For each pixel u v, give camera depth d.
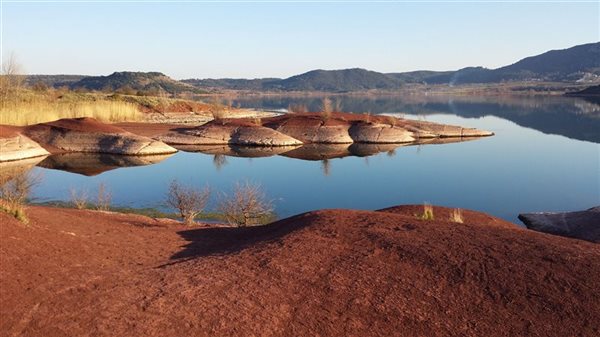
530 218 18.30
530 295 7.02
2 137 31.52
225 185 24.48
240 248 9.66
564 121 69.75
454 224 10.45
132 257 9.06
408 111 94.12
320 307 6.86
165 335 6.05
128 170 28.81
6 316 6.17
